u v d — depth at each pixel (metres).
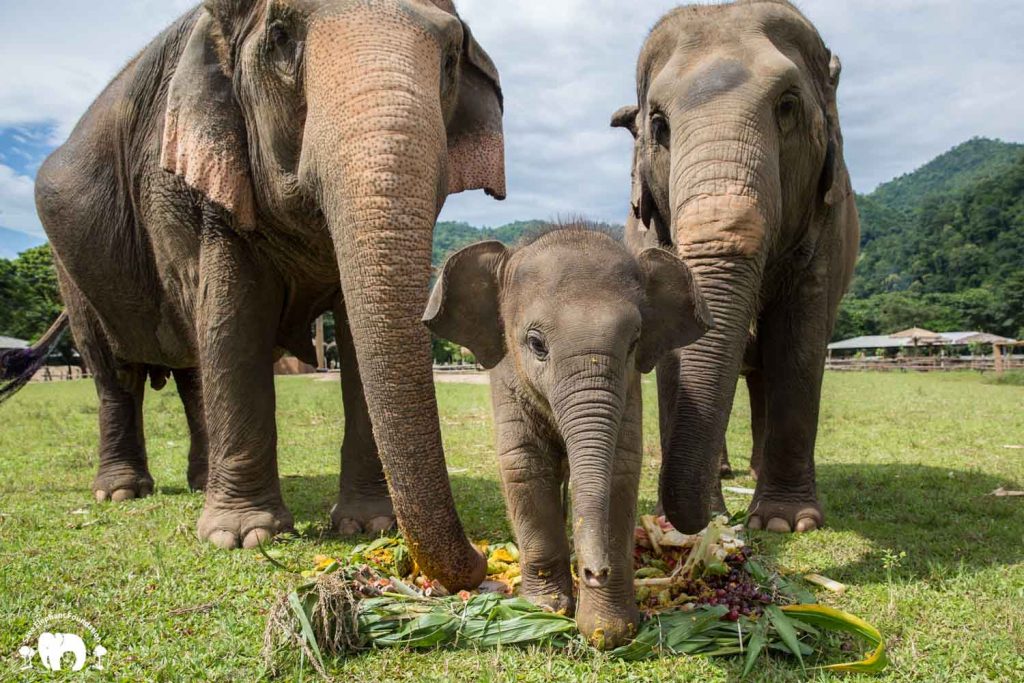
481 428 12.73
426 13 4.70
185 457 10.41
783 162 5.47
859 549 5.27
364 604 3.73
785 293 6.07
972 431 12.00
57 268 8.00
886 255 150.88
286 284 5.83
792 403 6.03
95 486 7.62
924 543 5.38
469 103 5.82
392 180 4.19
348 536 5.83
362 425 6.02
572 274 3.38
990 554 5.07
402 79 4.34
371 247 4.18
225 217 5.48
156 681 3.36
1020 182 115.19
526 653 3.55
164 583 4.61
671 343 3.62
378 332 4.16
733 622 3.71
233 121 5.35
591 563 2.83
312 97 4.55
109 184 6.86
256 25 5.17
